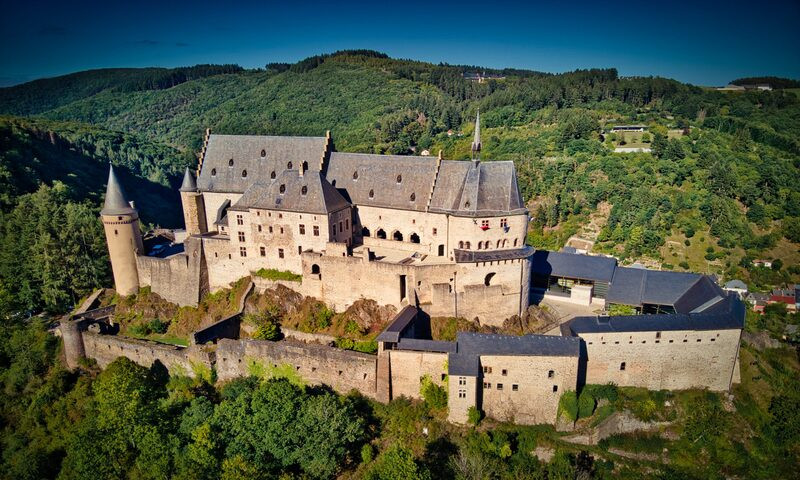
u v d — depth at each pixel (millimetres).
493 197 85625
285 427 65000
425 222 89812
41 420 87000
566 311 88875
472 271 82062
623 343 72000
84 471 69062
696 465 68500
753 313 108500
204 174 103625
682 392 74375
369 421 70375
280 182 91688
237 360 80250
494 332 82938
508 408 69500
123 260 98875
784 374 81375
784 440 71188
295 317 88250
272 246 91875
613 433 69875
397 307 83688
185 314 95812
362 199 94312
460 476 59594
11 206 136125
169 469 66500
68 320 93625
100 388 80188
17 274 109625
